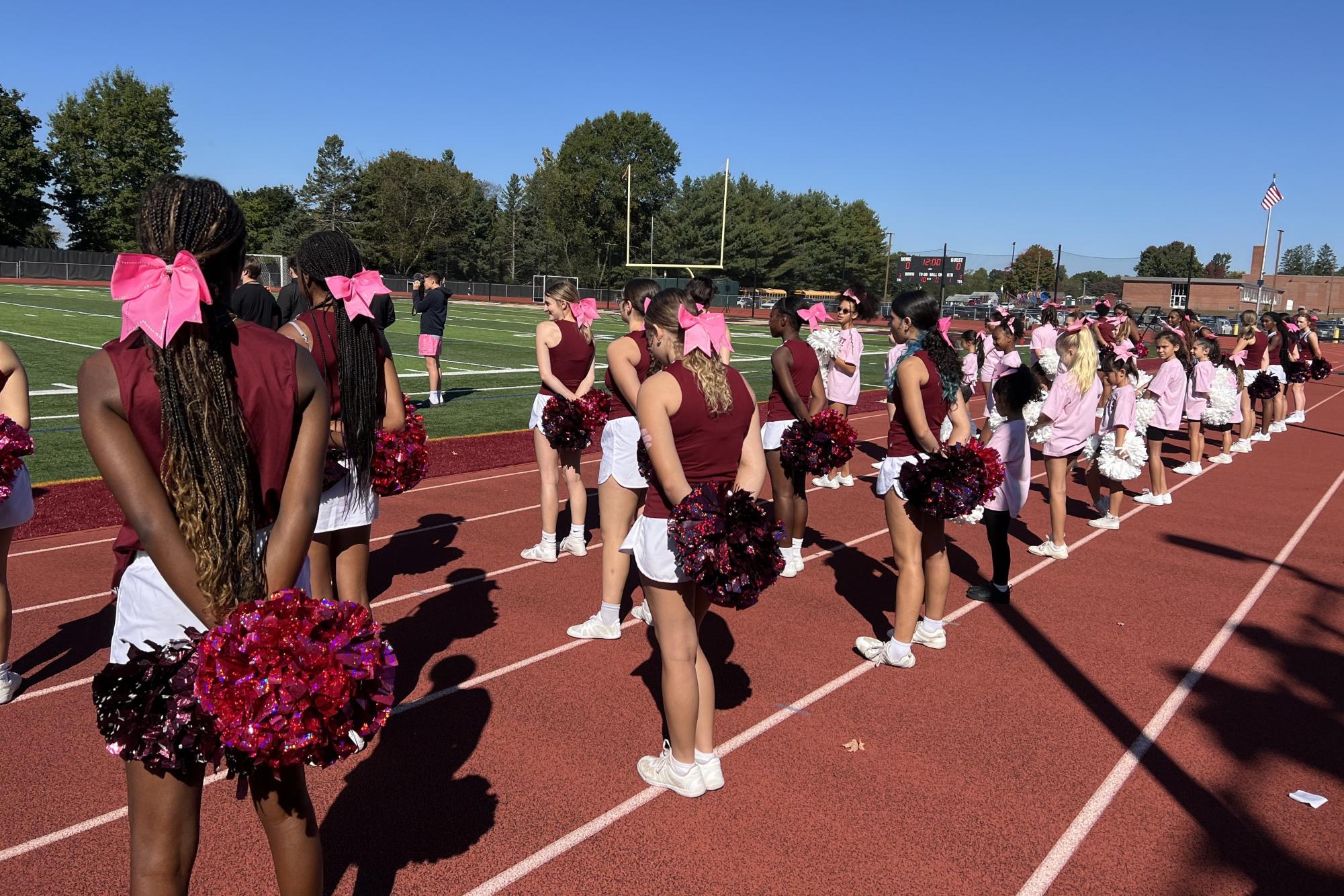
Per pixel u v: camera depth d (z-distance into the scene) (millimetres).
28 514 4031
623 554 4930
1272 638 5359
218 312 1818
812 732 4004
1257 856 3152
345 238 3635
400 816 3252
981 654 5000
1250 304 64562
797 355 6113
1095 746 3947
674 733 3398
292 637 1727
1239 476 11180
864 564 6758
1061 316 36188
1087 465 8586
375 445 3807
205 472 1755
